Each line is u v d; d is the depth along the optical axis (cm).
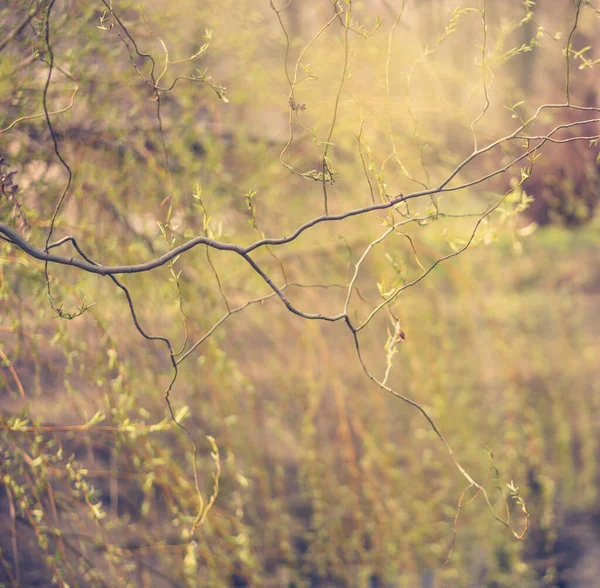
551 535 407
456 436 416
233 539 293
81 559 246
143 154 291
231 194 343
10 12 240
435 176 365
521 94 333
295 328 368
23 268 245
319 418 410
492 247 419
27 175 260
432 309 399
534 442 406
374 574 385
